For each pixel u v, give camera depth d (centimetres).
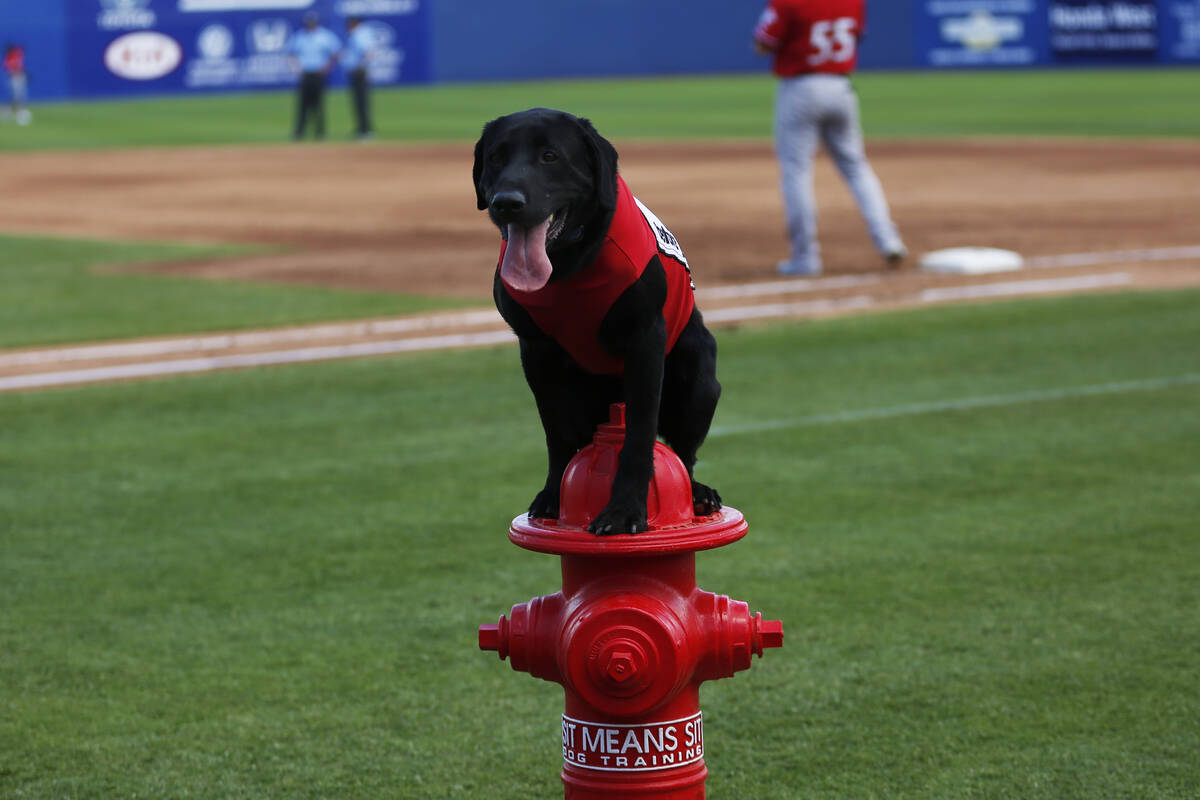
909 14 6278
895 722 495
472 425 943
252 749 483
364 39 3781
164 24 5553
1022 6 6184
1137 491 768
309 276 1644
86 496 792
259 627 595
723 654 345
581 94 5291
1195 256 1627
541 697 526
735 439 892
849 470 820
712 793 446
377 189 2650
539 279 331
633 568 341
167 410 999
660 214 2153
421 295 1488
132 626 598
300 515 751
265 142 3738
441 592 634
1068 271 1539
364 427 941
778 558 671
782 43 1495
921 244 1775
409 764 471
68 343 1252
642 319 351
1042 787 445
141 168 3116
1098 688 519
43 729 500
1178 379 1035
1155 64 6097
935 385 1034
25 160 3316
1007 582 632
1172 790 441
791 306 1363
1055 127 3662
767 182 2583
